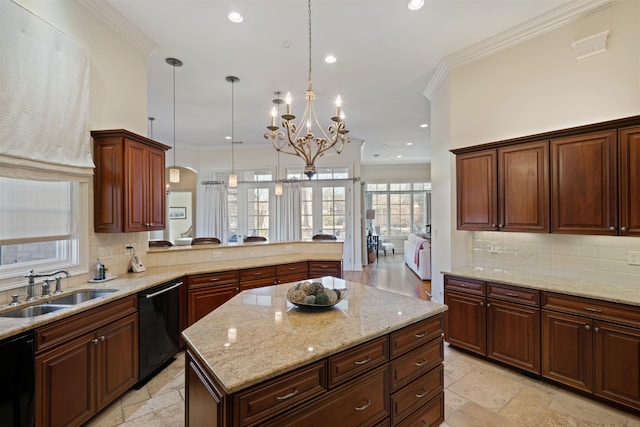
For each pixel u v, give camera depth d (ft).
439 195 13.44
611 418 7.00
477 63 11.14
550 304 8.16
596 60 8.62
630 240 8.22
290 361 4.16
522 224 9.18
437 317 6.41
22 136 6.63
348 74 13.00
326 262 13.33
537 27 9.52
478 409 7.39
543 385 8.34
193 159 26.00
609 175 7.63
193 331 5.21
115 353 7.32
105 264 9.11
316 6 8.65
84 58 8.14
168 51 11.07
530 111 9.87
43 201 7.53
